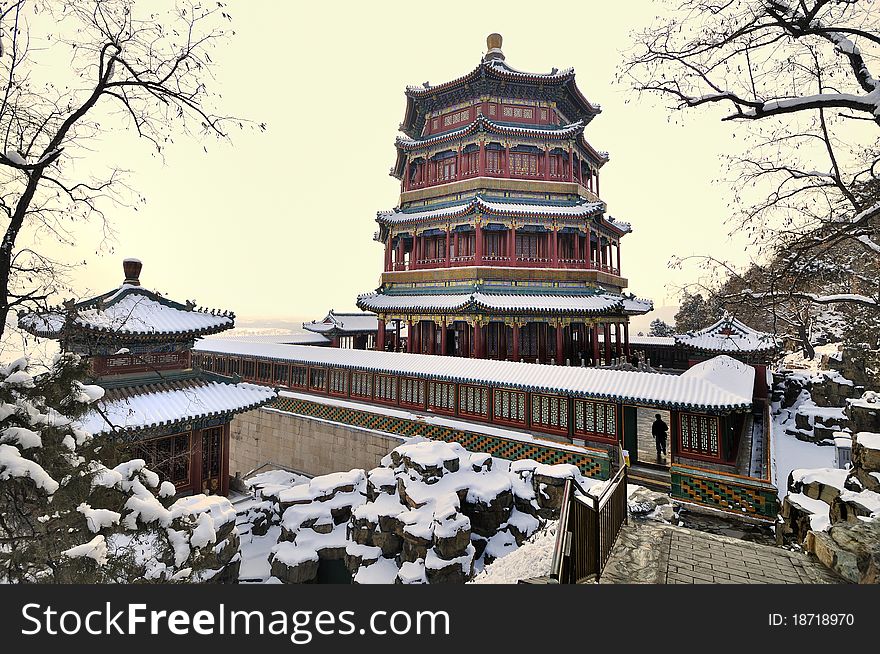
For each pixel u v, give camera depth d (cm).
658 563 912
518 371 2506
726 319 3253
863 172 1184
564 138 4019
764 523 1616
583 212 3734
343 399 3184
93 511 910
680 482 1830
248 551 2061
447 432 2603
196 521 1334
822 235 1171
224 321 2345
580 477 1961
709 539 1022
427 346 4209
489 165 4047
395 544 1795
